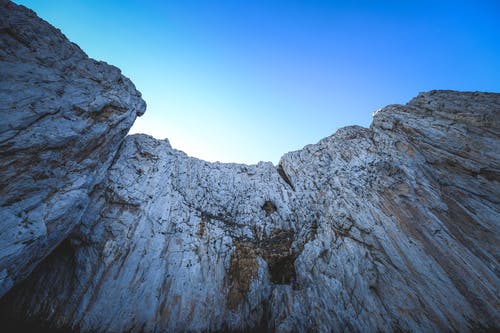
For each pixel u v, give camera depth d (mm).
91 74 21328
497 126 21750
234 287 22938
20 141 13555
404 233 20906
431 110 27641
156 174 26359
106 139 20328
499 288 15508
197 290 21172
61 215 14969
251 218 31547
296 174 36750
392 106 32625
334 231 25375
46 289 17750
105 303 17469
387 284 19000
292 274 25375
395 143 27562
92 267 18516
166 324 18422
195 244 24234
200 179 33188
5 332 15117
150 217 22891
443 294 16766
